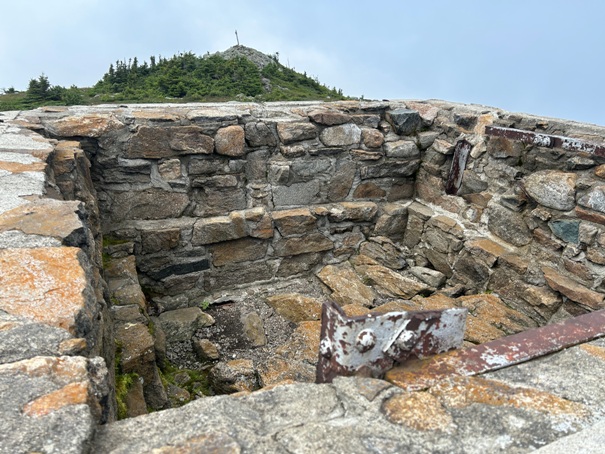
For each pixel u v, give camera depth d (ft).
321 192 15.39
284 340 12.62
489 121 14.44
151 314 13.25
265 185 14.52
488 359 4.70
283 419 3.85
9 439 3.27
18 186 7.71
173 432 3.64
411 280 14.61
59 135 11.94
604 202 10.93
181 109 14.34
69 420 3.48
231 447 3.48
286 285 15.02
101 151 12.47
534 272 12.49
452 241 14.71
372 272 15.12
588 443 3.65
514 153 13.34
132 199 13.15
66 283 5.28
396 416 3.91
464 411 4.02
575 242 11.70
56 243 6.04
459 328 4.77
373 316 4.32
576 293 11.41
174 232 13.30
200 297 14.19
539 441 3.71
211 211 14.07
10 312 4.72
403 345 4.50
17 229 6.29
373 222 16.17
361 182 15.96
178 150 13.10
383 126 16.10
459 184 14.93
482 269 13.71
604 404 4.17
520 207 13.12
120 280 11.50
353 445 3.56
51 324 4.61
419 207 16.26
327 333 4.51
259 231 14.28
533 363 4.75
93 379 4.08
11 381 3.82
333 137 14.96
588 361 4.78
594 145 10.66
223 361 11.71
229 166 13.94
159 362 10.99
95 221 10.42
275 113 14.79
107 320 7.84
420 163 16.48
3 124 11.44
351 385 4.25
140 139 12.67
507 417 3.96
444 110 16.11
